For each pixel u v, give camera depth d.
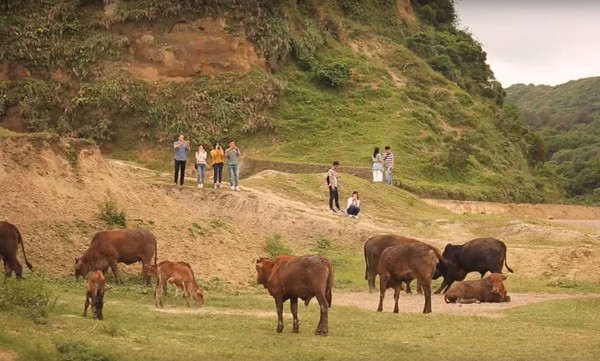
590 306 20.91
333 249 32.06
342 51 71.19
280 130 60.44
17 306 15.30
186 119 59.31
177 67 61.72
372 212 37.06
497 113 74.94
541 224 37.09
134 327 16.09
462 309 20.52
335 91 65.94
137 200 27.23
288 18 67.94
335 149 58.59
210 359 13.62
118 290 21.11
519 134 76.12
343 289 24.95
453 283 24.14
